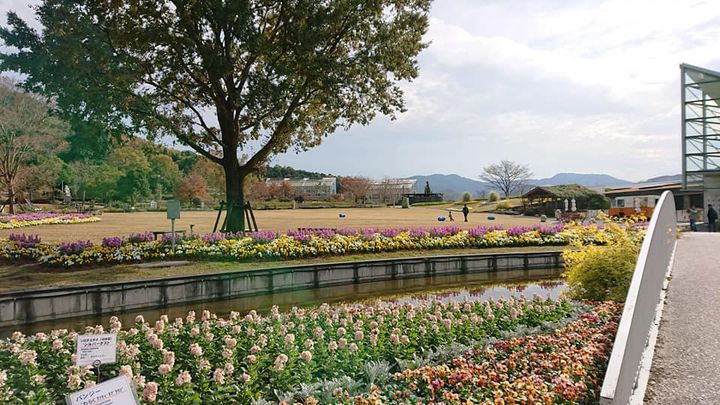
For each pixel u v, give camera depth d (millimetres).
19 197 51500
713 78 35562
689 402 4391
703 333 6449
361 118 19609
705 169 36062
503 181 93562
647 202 42969
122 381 3299
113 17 15797
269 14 19016
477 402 3975
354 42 19031
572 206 46094
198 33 17062
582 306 8508
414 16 18594
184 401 4270
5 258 13289
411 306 8000
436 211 58594
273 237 16266
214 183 71500
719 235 20719
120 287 10492
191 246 14359
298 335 6363
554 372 4660
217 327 6480
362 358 5539
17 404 4172
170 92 17797
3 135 38500
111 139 16172
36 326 9391
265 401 4406
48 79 14211
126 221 35656
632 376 4227
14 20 14023
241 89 18281
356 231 18438
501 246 19172
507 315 7715
